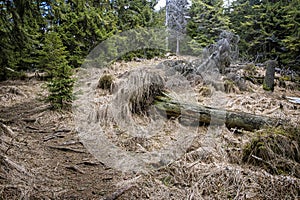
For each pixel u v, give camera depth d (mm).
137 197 1745
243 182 1805
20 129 3029
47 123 3346
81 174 2061
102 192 1789
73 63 4652
